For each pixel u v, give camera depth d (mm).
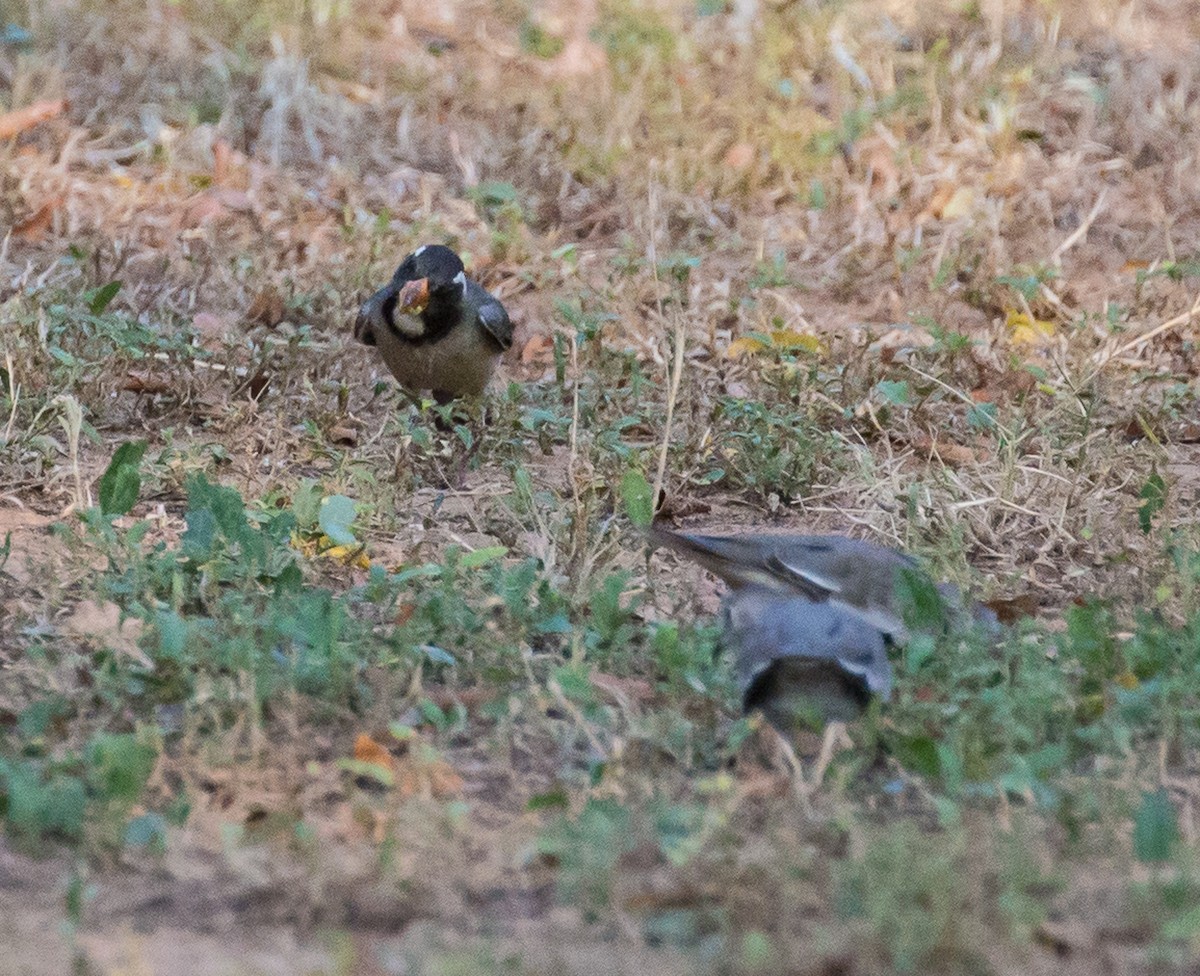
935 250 17906
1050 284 17234
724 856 6754
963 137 20547
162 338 14422
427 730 8266
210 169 19062
